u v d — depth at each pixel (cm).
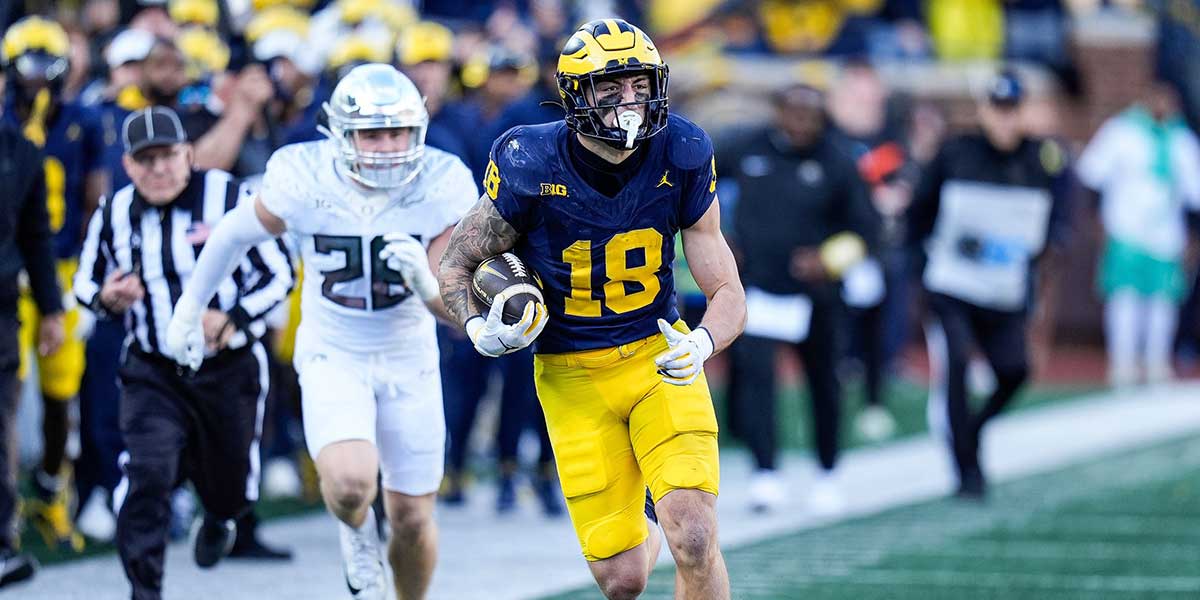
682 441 1667
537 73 3559
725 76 5906
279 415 3309
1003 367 3266
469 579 2433
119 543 1973
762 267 3134
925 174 3312
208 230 2084
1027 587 2381
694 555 1614
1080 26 6431
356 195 1922
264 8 3142
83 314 2694
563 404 1725
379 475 2441
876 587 2373
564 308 1688
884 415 4375
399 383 1952
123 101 2658
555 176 1630
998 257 3238
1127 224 5256
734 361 3378
